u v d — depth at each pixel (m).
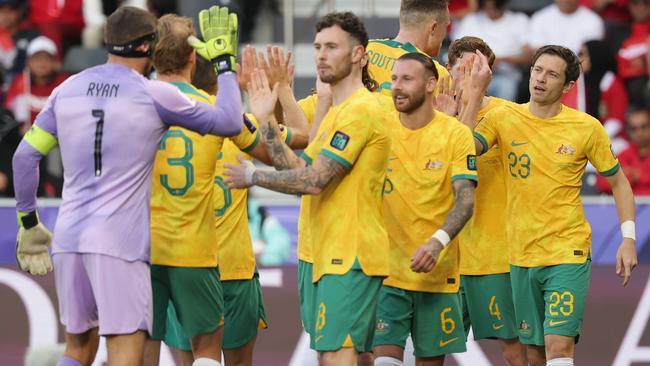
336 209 21.52
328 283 21.50
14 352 31.44
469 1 42.84
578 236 25.77
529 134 26.03
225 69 21.17
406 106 24.02
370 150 21.44
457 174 23.81
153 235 22.77
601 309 31.84
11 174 39.47
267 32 42.59
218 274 23.56
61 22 42.06
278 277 31.69
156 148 20.81
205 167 22.86
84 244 20.28
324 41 21.50
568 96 41.12
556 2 42.38
